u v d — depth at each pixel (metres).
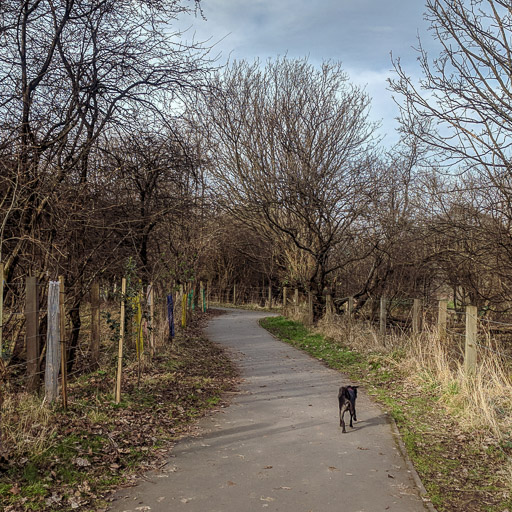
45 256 9.40
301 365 13.33
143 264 13.57
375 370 11.95
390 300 17.27
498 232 10.56
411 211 17.47
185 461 5.90
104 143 10.98
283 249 25.77
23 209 8.56
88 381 9.50
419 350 11.37
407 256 17.50
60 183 9.68
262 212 23.48
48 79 9.80
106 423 6.94
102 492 4.95
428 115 9.77
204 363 13.09
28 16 9.62
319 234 20.97
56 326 7.46
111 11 10.05
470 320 9.07
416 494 5.00
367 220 19.45
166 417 7.71
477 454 6.17
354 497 4.90
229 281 46.66
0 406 6.08
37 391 7.73
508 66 9.02
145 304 12.55
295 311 25.55
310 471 5.60
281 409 8.55
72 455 5.66
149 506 4.66
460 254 12.08
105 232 11.05
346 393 7.28
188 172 12.34
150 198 12.36
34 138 9.34
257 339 19.19
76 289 10.53
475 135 9.45
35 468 5.19
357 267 21.42
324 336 18.06
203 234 25.88
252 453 6.21
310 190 20.55
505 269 11.05
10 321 9.52
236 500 4.80
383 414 8.23
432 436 6.97
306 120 22.14
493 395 8.00
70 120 9.72
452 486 5.24
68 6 9.66
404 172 18.20
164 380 10.20
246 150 23.30
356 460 5.98
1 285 6.12
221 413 8.23
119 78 10.45
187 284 25.70
